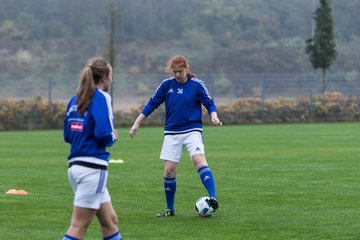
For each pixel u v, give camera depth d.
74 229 16.92
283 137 69.69
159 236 21.92
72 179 17.00
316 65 113.25
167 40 189.88
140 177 37.25
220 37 191.88
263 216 25.28
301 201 28.67
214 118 24.80
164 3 197.75
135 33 190.38
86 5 196.25
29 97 111.56
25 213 26.19
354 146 57.34
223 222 24.17
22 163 45.41
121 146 59.28
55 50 180.62
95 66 17.17
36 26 189.50
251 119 104.44
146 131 84.12
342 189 32.09
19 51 177.75
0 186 33.91
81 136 16.83
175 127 25.25
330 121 106.94
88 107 16.80
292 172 39.12
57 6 195.88
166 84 25.36
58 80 124.81
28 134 80.75
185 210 26.77
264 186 33.28
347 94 121.00
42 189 32.84
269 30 197.62
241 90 121.00
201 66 178.00
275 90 118.12
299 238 21.45
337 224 23.66
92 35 187.75
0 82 119.56
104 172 16.95
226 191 31.64
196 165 25.08
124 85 127.50
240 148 56.03
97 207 17.00
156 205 28.05
